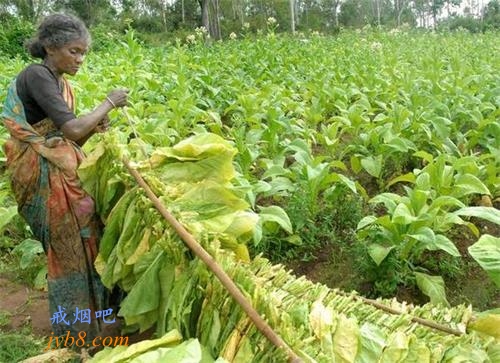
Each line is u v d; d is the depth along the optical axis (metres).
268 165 4.94
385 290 3.80
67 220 2.98
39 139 2.90
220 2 40.84
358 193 5.25
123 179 2.94
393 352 2.10
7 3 31.17
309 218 4.61
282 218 3.88
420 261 4.13
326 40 16.16
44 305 3.85
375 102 7.66
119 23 32.16
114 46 15.88
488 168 4.86
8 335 3.36
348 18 44.28
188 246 2.43
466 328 2.46
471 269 4.18
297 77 10.22
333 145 5.93
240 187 3.53
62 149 2.96
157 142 5.59
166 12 39.72
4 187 4.49
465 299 3.85
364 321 2.33
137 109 6.90
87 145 3.27
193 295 2.37
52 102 2.80
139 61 10.66
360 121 6.62
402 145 5.39
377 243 3.86
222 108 8.50
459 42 15.12
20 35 19.91
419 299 3.81
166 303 2.61
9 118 2.89
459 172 4.73
